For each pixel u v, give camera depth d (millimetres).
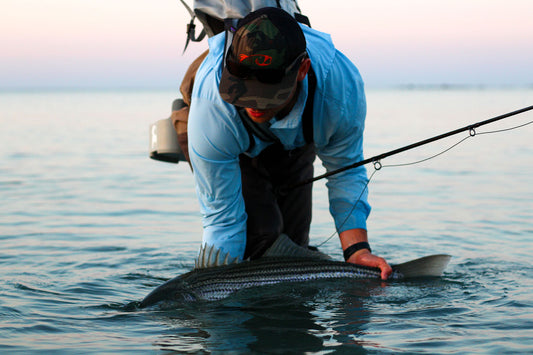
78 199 8898
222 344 3193
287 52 3318
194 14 4676
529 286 4199
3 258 5305
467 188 9742
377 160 4172
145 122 31062
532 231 6332
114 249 5707
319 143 4105
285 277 4141
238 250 4246
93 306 3902
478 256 5211
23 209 8023
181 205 8438
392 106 50250
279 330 3398
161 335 3352
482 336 3246
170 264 5094
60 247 5785
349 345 3145
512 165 12742
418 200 8648
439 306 3777
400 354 3020
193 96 3754
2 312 3734
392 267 4309
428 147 16891
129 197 9133
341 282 4195
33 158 14461
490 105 44875
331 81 3766
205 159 3840
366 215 4477
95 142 19000
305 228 4988
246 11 4145
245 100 3318
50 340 3287
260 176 4547
